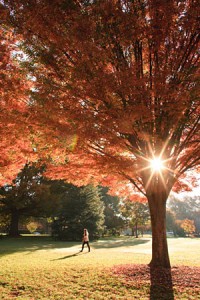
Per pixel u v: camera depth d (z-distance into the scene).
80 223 33.56
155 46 6.93
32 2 6.35
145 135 7.41
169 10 6.25
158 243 10.03
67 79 7.18
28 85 8.11
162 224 10.15
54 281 8.66
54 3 6.27
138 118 7.00
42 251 18.97
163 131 8.16
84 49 6.33
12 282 8.59
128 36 6.52
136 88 6.58
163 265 9.82
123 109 6.97
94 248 22.20
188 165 10.23
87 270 10.14
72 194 35.41
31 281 8.70
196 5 6.27
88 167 9.69
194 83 6.80
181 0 6.26
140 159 9.05
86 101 7.66
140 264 10.81
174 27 6.57
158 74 6.70
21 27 6.76
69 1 6.32
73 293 7.39
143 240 36.16
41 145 9.24
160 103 7.11
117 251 19.09
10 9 6.55
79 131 7.15
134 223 52.38
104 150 9.41
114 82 6.48
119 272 9.43
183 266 10.36
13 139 8.70
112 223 52.19
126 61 7.46
